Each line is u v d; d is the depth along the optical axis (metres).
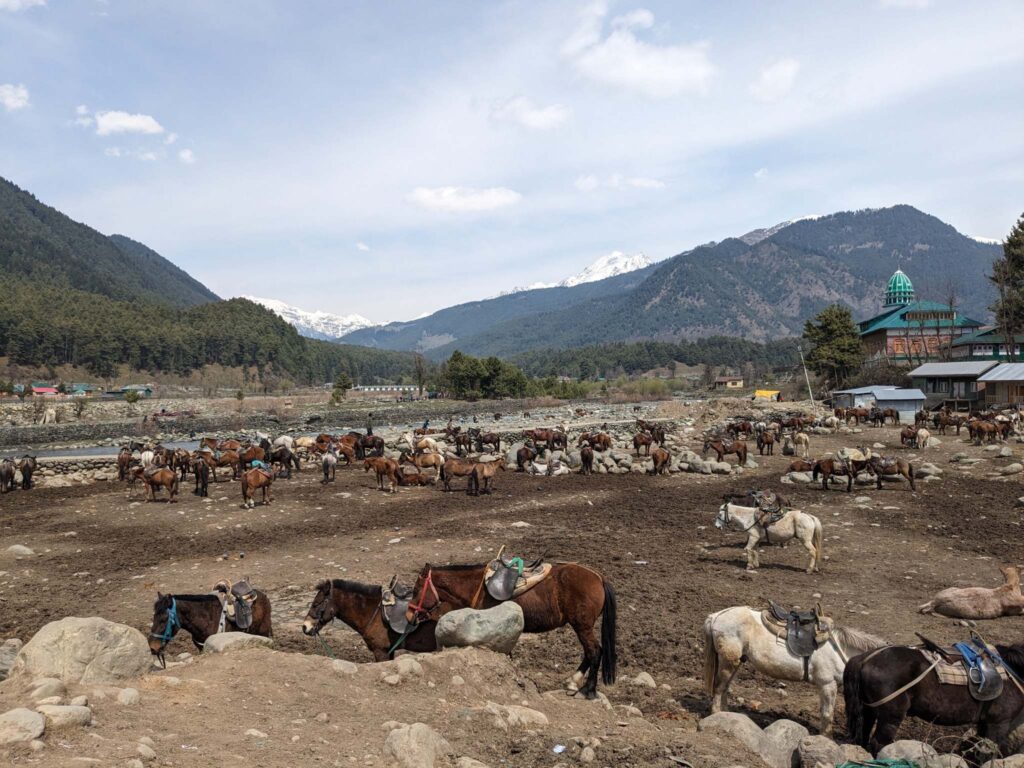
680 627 13.21
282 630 13.15
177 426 89.06
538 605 9.86
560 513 25.56
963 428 52.97
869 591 15.56
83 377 180.62
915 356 91.94
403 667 8.52
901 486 29.53
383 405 129.88
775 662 8.73
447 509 26.70
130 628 8.43
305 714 7.27
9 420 90.31
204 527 23.84
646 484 32.66
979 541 20.05
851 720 7.74
